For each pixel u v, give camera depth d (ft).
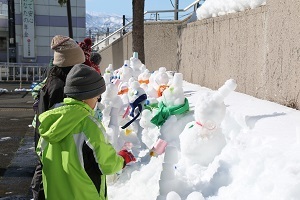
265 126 12.27
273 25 17.30
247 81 20.29
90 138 8.36
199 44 28.35
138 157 16.11
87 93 8.75
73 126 8.44
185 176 11.93
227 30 22.90
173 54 39.42
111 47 61.77
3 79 86.63
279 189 8.23
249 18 20.01
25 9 101.81
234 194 9.51
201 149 12.43
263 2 19.98
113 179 14.92
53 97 11.09
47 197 8.70
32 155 22.34
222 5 25.48
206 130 12.47
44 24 104.94
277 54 16.99
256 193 8.87
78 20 107.86
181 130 15.60
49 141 8.50
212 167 11.35
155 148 12.39
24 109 43.16
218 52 24.38
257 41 19.12
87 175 8.44
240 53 21.15
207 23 26.53
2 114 39.11
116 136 15.94
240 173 10.11
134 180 14.39
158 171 14.01
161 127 15.81
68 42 11.59
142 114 17.08
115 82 23.62
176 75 16.19
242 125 13.07
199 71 28.32
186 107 15.97
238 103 16.88
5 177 18.26
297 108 15.37
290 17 15.84
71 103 8.79
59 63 11.49
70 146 8.43
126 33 54.75
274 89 17.31
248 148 10.94
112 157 8.49
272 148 10.06
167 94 16.06
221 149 12.46
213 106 12.39
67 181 8.48
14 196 15.83
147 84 22.36
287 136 11.01
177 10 45.06
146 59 44.98
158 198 11.06
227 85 12.40
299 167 8.68
